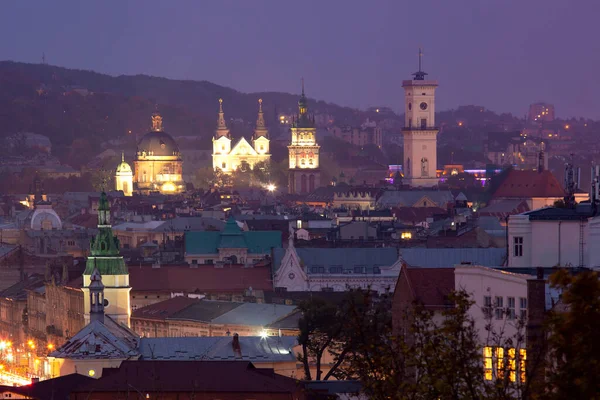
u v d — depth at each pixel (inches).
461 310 6269.7
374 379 6491.1
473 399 6018.7
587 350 5251.0
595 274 5388.8
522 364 6569.9
